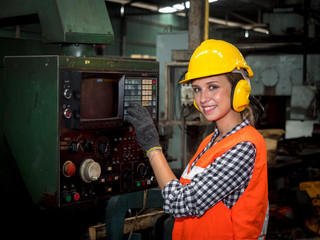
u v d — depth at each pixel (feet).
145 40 43.32
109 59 4.68
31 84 4.63
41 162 4.59
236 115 4.06
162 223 6.20
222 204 3.76
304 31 13.51
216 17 37.70
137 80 4.96
